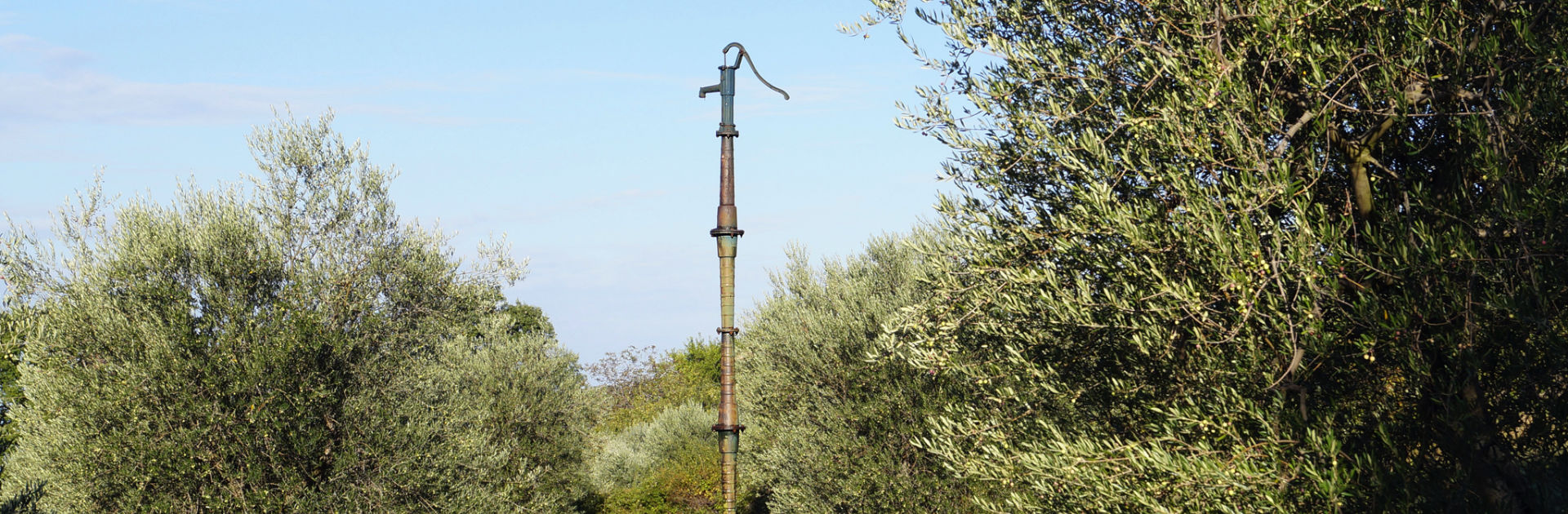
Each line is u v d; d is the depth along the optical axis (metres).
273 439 13.76
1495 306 5.23
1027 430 7.89
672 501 30.11
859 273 22.14
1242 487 5.77
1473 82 5.99
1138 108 7.07
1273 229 5.82
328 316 14.82
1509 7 5.84
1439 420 5.87
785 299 24.31
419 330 15.85
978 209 7.85
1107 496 6.50
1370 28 6.30
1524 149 5.53
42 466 13.18
